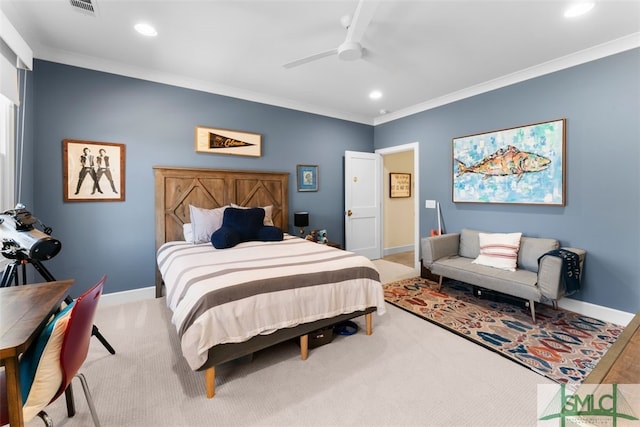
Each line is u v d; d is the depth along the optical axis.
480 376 1.86
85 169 2.89
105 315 2.79
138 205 3.18
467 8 2.06
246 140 3.86
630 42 2.44
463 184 3.78
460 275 3.15
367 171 5.08
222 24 2.28
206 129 3.54
